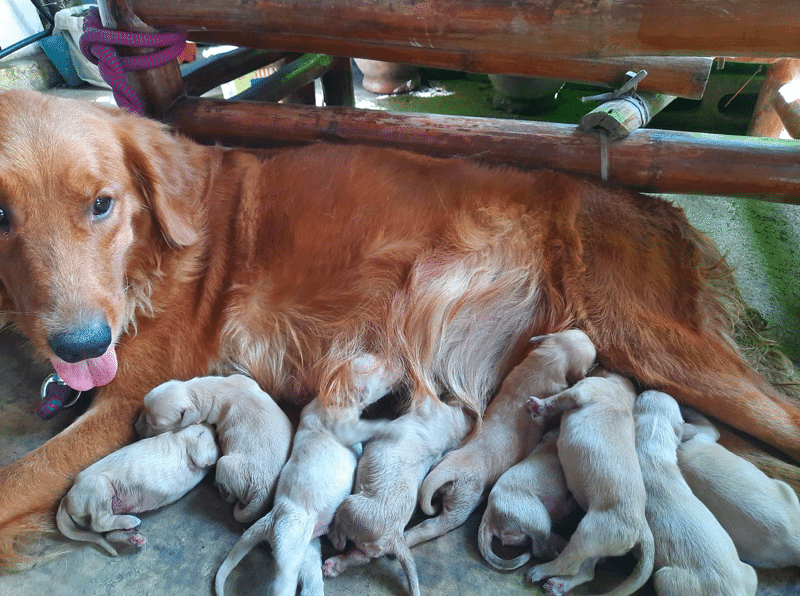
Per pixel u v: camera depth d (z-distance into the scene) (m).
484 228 0.68
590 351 0.61
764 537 0.49
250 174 0.71
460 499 0.56
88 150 0.56
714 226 1.00
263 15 0.70
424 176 0.70
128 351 0.64
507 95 1.51
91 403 0.65
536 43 0.62
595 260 0.65
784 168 0.66
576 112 1.52
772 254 0.94
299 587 0.51
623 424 0.54
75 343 0.52
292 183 0.69
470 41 0.64
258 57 1.03
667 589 0.47
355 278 0.68
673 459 0.54
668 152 0.69
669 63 0.71
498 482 0.55
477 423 0.61
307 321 0.68
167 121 0.84
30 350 0.72
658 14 0.57
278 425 0.59
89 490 0.53
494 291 0.67
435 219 0.68
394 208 0.68
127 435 0.63
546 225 0.67
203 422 0.60
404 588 0.51
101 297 0.56
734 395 0.60
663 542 0.49
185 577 0.52
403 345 0.67
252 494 0.56
